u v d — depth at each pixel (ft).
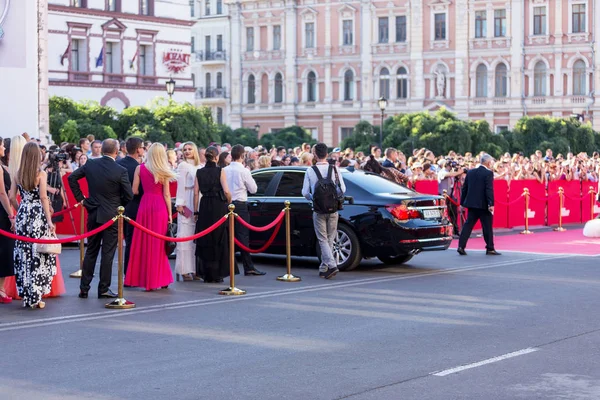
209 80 283.18
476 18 243.60
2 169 45.70
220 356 34.55
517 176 98.48
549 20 235.20
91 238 48.32
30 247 44.68
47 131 101.50
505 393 29.19
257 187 62.18
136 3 202.18
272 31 272.31
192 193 54.60
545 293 49.75
